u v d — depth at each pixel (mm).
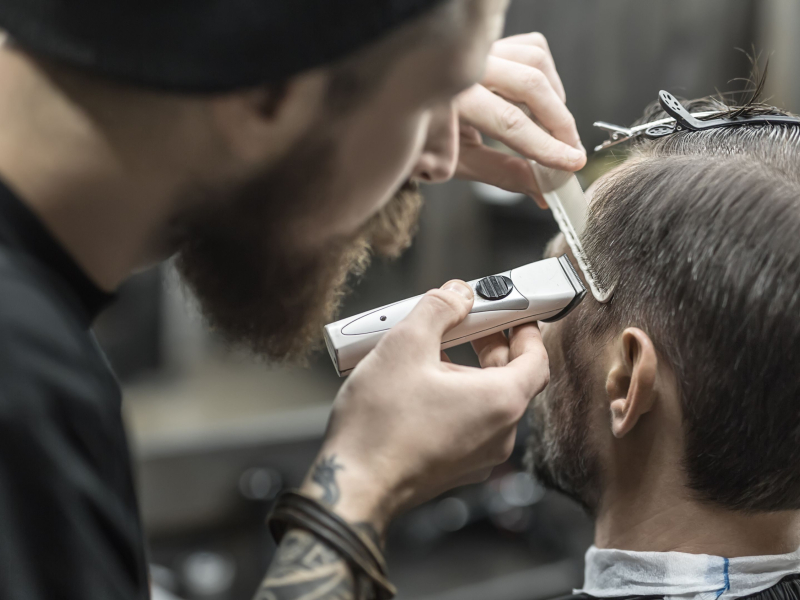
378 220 612
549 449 678
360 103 434
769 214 544
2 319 403
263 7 385
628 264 600
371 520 491
